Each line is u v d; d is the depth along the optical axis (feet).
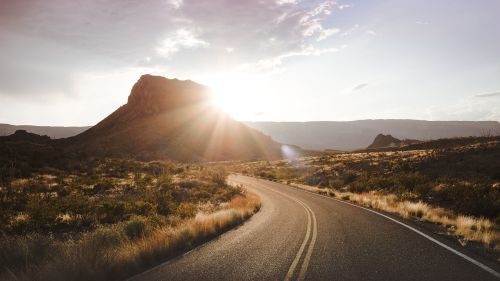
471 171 113.50
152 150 394.32
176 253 28.84
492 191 56.90
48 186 91.97
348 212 54.03
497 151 134.21
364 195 83.35
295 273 21.76
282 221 46.47
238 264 24.50
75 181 106.93
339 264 23.61
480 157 128.16
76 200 59.11
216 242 33.19
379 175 129.29
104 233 30.94
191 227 36.65
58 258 22.48
